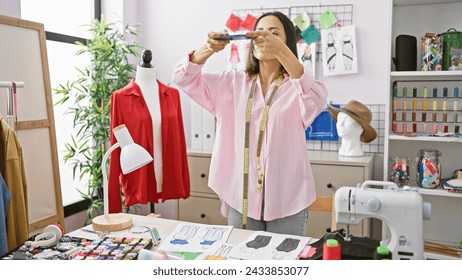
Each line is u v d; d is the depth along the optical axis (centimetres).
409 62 246
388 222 115
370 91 281
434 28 257
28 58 227
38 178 232
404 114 260
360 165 241
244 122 169
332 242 109
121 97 242
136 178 244
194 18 329
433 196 262
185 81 174
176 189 256
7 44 215
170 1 336
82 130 317
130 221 160
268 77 174
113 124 240
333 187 247
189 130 333
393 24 266
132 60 338
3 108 213
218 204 279
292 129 166
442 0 249
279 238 145
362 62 281
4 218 164
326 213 249
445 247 239
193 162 284
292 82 159
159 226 161
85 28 324
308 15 293
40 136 234
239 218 171
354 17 281
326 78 291
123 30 324
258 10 307
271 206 163
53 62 293
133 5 340
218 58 316
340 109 265
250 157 168
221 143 175
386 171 244
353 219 119
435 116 254
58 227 142
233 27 311
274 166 164
